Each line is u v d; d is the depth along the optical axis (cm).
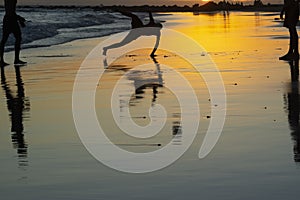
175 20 6297
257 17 7125
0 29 3083
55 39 3053
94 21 6069
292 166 546
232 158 585
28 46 2539
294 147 625
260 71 1365
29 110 924
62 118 845
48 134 734
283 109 863
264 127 738
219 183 498
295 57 1639
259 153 602
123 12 1917
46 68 1591
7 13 1744
